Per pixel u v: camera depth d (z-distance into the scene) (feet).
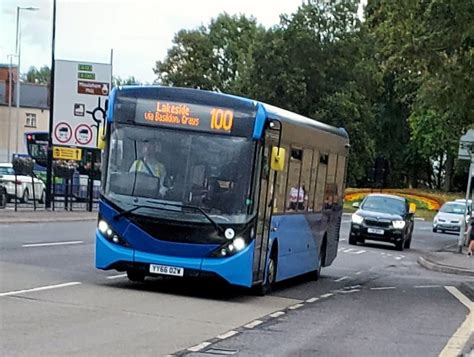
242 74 295.28
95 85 130.00
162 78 333.21
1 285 45.21
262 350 33.55
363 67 279.08
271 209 50.42
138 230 46.37
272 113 48.93
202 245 45.88
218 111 47.09
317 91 279.08
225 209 46.21
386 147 309.63
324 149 63.36
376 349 36.11
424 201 275.18
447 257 99.30
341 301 54.44
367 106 284.41
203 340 34.55
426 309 53.01
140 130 47.47
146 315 39.73
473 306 56.13
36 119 325.42
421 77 73.97
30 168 145.79
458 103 70.23
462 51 66.64
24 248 69.00
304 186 58.54
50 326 34.42
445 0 63.21
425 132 284.20
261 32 298.97
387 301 56.34
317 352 34.14
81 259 63.82
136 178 47.01
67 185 138.62
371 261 95.61
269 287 52.65
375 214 118.83
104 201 46.93
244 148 46.75
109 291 47.01
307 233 60.80
